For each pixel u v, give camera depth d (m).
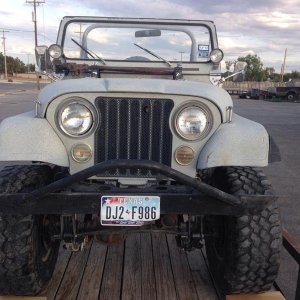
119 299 3.02
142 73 3.86
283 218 4.85
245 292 2.96
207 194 2.47
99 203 2.49
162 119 2.66
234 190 2.70
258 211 2.54
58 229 3.04
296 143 10.12
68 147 2.68
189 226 2.92
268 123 14.30
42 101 2.70
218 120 2.68
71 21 4.22
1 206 2.50
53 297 3.04
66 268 3.44
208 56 4.27
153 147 2.69
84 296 3.05
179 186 2.65
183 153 2.69
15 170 2.85
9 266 2.73
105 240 3.08
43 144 2.63
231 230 2.81
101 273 3.36
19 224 2.71
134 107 2.64
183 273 3.39
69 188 2.57
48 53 3.99
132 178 2.68
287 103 28.50
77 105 2.63
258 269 2.79
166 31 4.26
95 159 2.69
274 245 2.76
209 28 4.30
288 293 3.28
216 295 3.10
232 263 2.83
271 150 2.79
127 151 2.68
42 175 2.88
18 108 16.31
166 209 2.51
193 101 2.64
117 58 4.18
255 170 2.91
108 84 2.63
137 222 2.50
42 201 2.48
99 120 2.65
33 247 2.79
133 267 3.46
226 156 2.63
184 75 4.15
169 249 3.80
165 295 3.08
